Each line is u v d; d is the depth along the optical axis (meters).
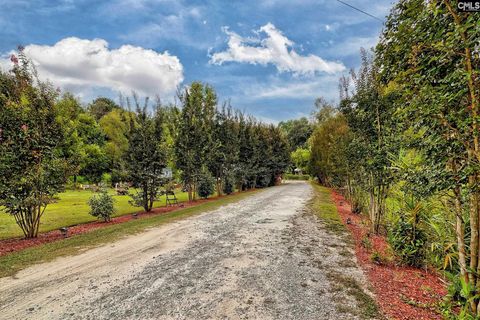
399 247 4.89
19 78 7.43
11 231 8.28
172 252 5.70
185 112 15.73
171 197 18.42
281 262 5.04
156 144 12.20
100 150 32.53
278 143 32.53
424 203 4.63
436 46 2.31
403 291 3.78
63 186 7.91
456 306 3.12
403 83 2.89
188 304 3.49
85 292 3.87
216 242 6.45
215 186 19.53
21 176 7.01
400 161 5.55
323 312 3.24
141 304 3.51
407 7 2.77
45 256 5.45
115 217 10.68
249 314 3.23
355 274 4.43
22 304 3.54
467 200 2.60
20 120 7.10
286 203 13.51
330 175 19.19
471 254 2.52
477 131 2.10
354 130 7.84
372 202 7.31
